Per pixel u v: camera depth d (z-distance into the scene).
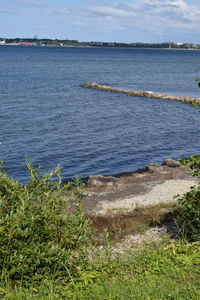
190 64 144.00
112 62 141.50
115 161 23.78
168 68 118.25
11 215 6.99
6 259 6.77
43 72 88.06
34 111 39.28
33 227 7.16
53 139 28.34
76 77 79.12
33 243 7.08
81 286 6.88
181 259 7.93
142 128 33.16
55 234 7.47
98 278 7.21
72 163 23.14
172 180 17.38
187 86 69.81
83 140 28.39
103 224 12.47
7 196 7.65
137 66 123.38
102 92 57.00
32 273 6.91
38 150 25.44
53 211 7.55
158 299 5.98
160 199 14.81
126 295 6.25
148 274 7.34
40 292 6.49
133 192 15.73
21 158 23.66
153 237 11.36
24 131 30.44
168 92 60.66
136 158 24.61
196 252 8.44
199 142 29.06
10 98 47.44
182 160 10.52
